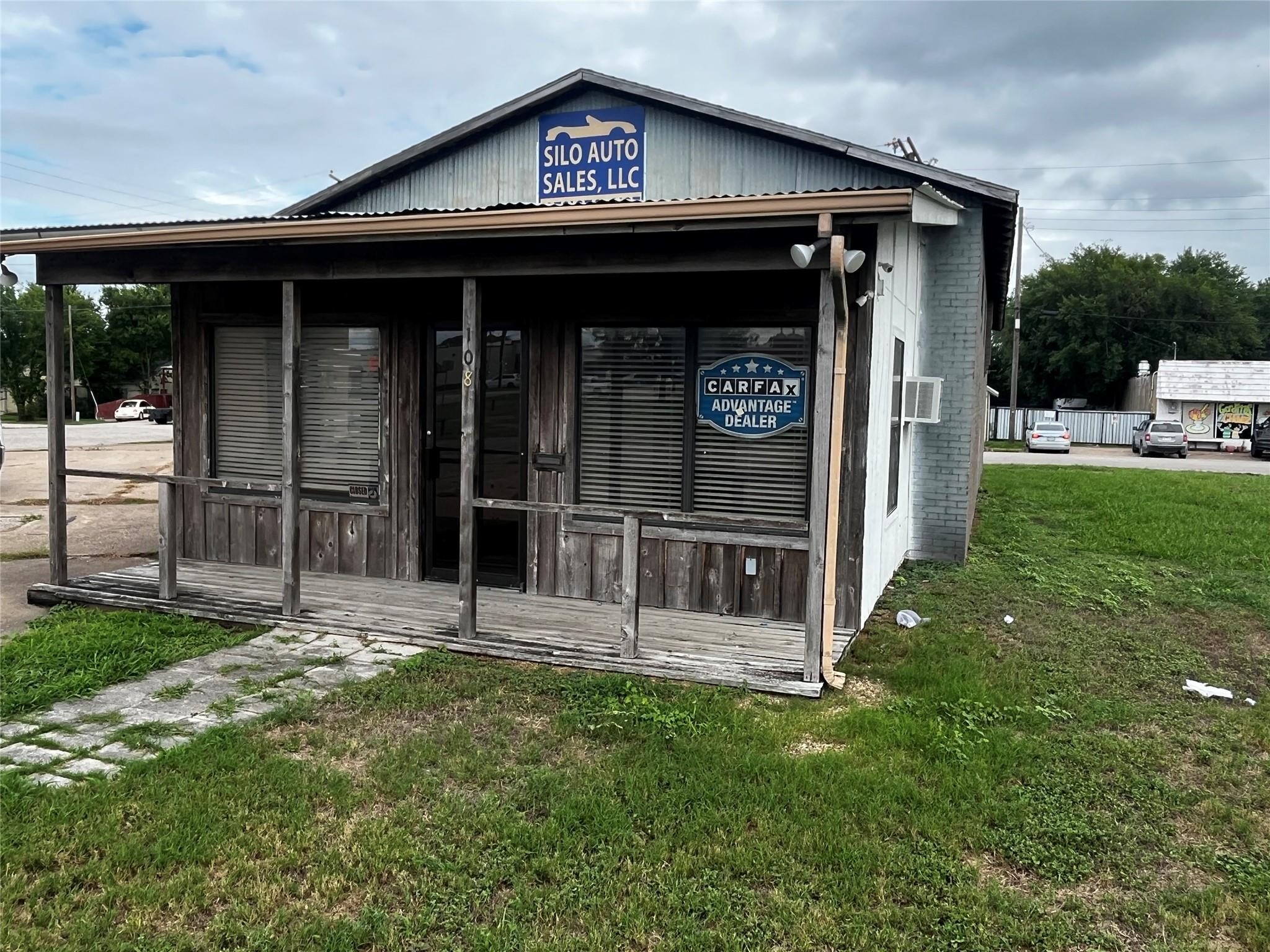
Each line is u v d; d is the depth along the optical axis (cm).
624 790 382
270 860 330
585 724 452
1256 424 3603
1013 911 309
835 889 317
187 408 801
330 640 593
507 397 698
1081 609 738
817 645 505
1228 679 579
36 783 382
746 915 302
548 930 294
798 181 888
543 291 675
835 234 479
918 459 924
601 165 932
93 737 434
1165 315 4988
